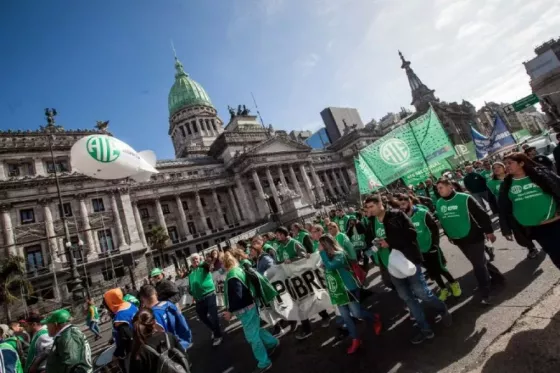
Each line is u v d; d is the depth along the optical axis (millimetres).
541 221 5371
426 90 99125
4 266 31578
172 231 61750
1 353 6273
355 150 93562
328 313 9383
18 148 43188
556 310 5309
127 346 5375
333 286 6555
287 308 8234
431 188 15961
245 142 76125
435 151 13188
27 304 37125
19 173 43344
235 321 11727
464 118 105000
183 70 100875
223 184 69688
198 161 72000
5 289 30938
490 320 5770
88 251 44188
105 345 14219
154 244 50688
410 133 13523
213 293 9781
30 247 41219
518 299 6215
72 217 45125
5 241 39594
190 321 14422
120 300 5867
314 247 11031
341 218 18906
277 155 72625
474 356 4859
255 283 6996
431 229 7176
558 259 5328
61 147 46469
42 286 39250
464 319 6129
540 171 5309
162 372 3484
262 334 7484
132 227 49562
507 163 5680
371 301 9398
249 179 71875
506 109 32844
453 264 10195
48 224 42688
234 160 69875
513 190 5715
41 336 6980
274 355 7398
